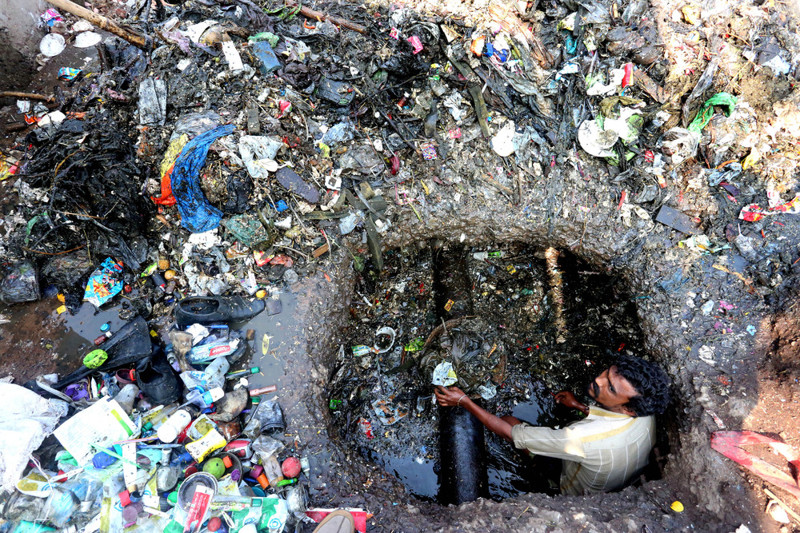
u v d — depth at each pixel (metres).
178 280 2.96
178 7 3.35
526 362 3.48
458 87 3.23
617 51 3.19
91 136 2.91
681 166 3.17
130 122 3.04
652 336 2.96
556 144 3.19
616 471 2.52
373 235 3.17
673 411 2.73
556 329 3.53
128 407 2.53
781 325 2.79
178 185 2.84
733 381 2.68
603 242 3.19
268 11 3.29
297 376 2.77
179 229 3.00
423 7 3.26
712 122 3.18
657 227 3.14
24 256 2.85
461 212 3.24
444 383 3.13
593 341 3.41
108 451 2.29
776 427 2.48
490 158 3.22
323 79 3.10
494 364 3.26
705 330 2.87
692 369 2.76
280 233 3.00
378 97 3.16
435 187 3.22
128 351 2.63
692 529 2.30
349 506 2.45
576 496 2.53
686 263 3.04
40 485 2.19
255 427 2.58
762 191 3.13
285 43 3.15
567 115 3.19
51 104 3.18
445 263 3.53
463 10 3.24
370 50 3.18
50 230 2.82
